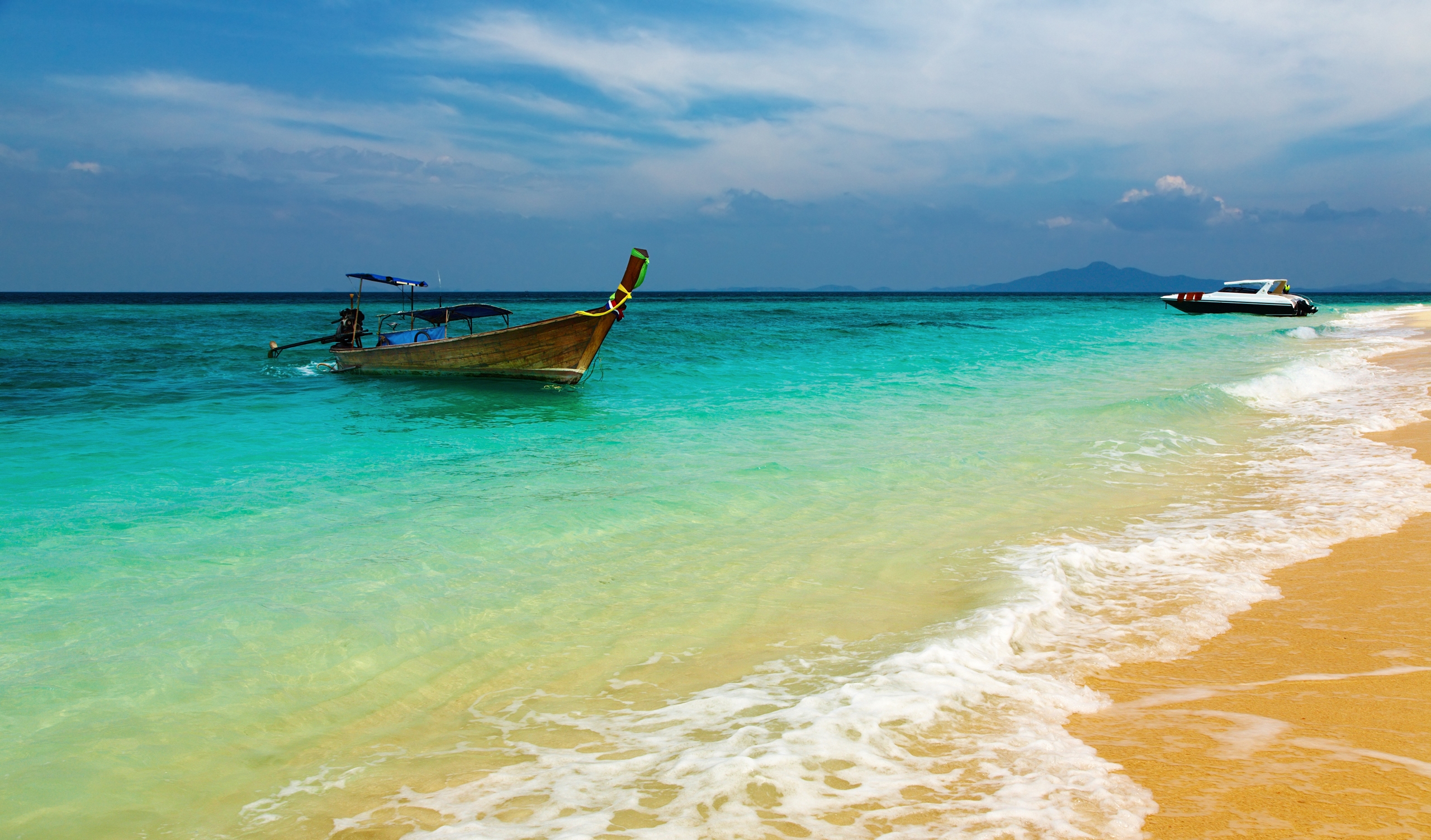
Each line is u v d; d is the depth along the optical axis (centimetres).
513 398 1441
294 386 1612
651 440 1017
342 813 273
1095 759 276
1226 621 421
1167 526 616
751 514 679
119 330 3309
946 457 888
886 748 287
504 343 1575
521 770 293
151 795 294
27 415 1205
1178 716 311
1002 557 546
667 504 698
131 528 632
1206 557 531
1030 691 335
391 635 436
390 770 302
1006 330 3416
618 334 2997
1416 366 1708
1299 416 1115
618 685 372
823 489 755
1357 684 338
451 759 307
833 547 585
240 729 343
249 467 861
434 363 1688
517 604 479
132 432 1070
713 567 545
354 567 541
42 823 277
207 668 397
